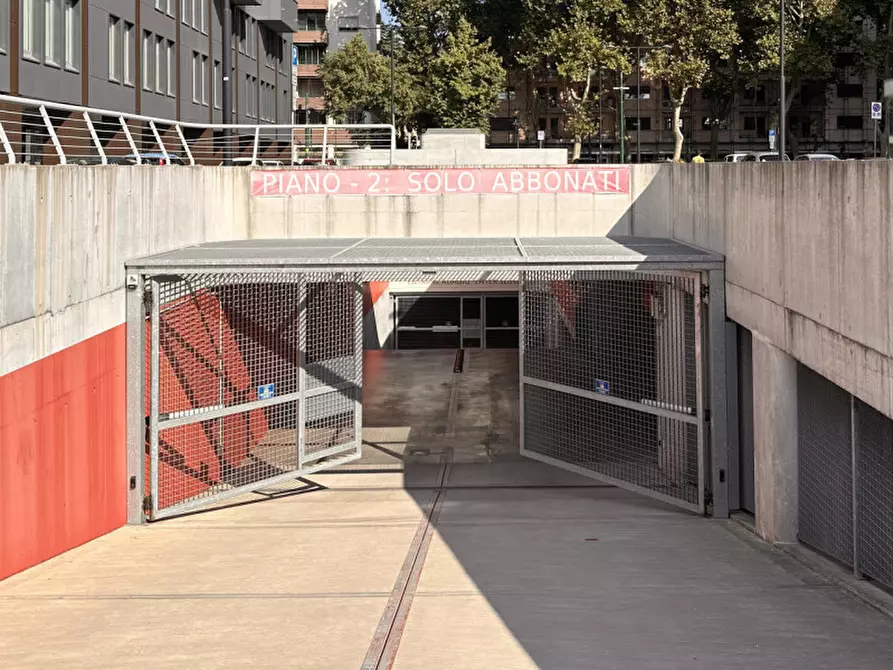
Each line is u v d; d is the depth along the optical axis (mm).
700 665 7820
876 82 69000
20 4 25188
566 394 16438
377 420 22734
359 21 92125
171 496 14328
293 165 21297
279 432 16297
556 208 19328
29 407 11039
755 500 13180
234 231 19344
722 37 59719
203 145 40344
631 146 82188
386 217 19391
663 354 15016
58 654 8352
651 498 15617
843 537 11000
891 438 9508
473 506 15086
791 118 78625
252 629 9000
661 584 10438
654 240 18031
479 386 26609
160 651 8398
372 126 21422
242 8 47969
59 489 11875
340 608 9648
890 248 8328
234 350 15430
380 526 13641
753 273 12977
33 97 25812
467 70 61812
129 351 13906
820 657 7973
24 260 10773
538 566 11305
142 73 34000
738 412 14305
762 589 10172
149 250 14906
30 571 11156
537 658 8047
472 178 19312
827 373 10188
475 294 34625
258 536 13117
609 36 63781
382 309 34531
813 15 62375
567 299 16297
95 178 12758
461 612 9453
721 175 14648
